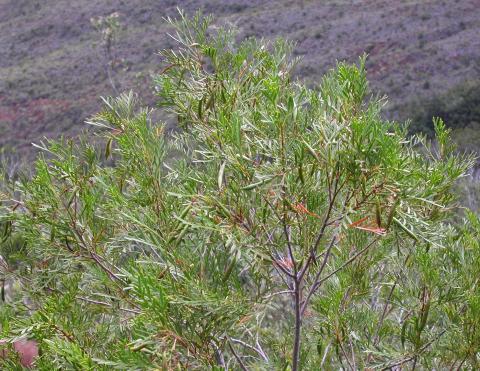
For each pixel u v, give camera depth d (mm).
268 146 1657
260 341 2637
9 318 2061
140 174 2029
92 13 47000
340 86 1766
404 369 2469
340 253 2381
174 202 1956
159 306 1546
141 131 2029
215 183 1774
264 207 1641
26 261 2207
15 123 32625
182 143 2295
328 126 1637
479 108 17547
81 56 39375
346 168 1583
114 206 1990
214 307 1679
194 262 1820
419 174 1669
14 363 2023
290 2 41688
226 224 1617
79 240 2066
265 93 1661
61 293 2211
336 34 35094
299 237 1842
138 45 38594
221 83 2047
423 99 20547
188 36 2174
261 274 1835
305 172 1685
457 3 33750
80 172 2119
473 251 2211
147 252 2340
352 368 2236
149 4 45188
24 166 2207
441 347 2201
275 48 2186
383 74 29328
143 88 23203
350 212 1604
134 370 1521
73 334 1915
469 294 2115
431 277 2074
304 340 2533
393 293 2496
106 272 2117
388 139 1562
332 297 2250
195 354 1668
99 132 2277
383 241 2289
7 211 2115
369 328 2426
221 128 1812
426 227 1711
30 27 47625
